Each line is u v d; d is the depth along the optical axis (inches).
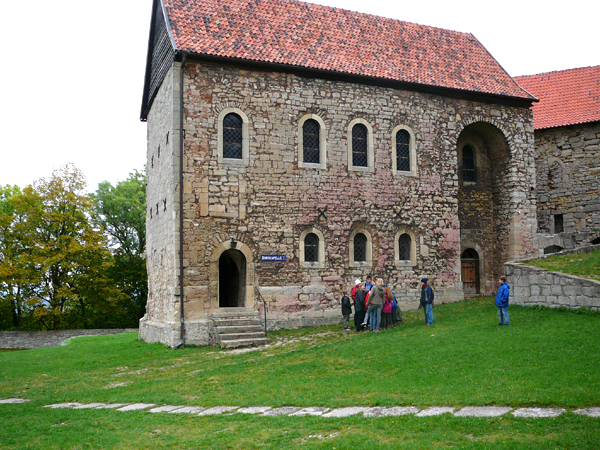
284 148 808.3
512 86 989.8
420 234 890.7
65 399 485.7
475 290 995.9
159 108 866.8
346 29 929.5
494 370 434.3
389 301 707.4
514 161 977.5
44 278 1489.9
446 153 922.1
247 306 771.4
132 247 1891.0
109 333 1391.5
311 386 451.5
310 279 810.8
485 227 1005.2
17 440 367.9
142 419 397.7
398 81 878.4
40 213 1501.0
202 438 339.9
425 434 312.5
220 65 780.0
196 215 753.0
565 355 450.0
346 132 851.4
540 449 277.1
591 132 1104.8
